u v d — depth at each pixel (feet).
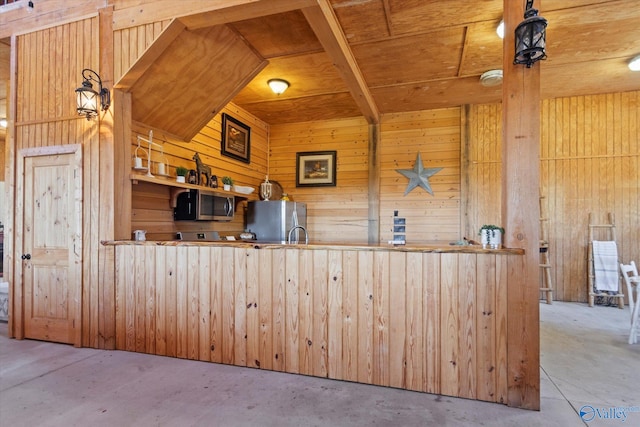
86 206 10.25
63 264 10.48
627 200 15.25
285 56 11.79
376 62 12.11
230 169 16.24
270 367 8.77
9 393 7.50
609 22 9.73
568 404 7.19
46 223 10.71
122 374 8.46
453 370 7.59
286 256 8.67
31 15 11.02
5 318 12.54
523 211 7.30
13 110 11.16
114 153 10.03
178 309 9.50
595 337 11.20
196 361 9.27
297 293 8.59
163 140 12.19
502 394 7.27
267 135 19.61
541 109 16.24
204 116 12.80
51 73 10.77
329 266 8.37
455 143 16.80
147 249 9.76
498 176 16.22
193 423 6.44
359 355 8.16
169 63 10.19
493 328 7.37
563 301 15.96
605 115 15.51
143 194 11.33
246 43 10.96
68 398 7.30
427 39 10.61
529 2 6.98
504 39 7.65
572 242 15.89
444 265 7.67
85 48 10.34
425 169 17.13
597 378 8.34
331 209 18.60
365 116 16.16
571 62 12.30
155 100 11.01
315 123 19.02
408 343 7.87
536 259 7.18
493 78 13.05
